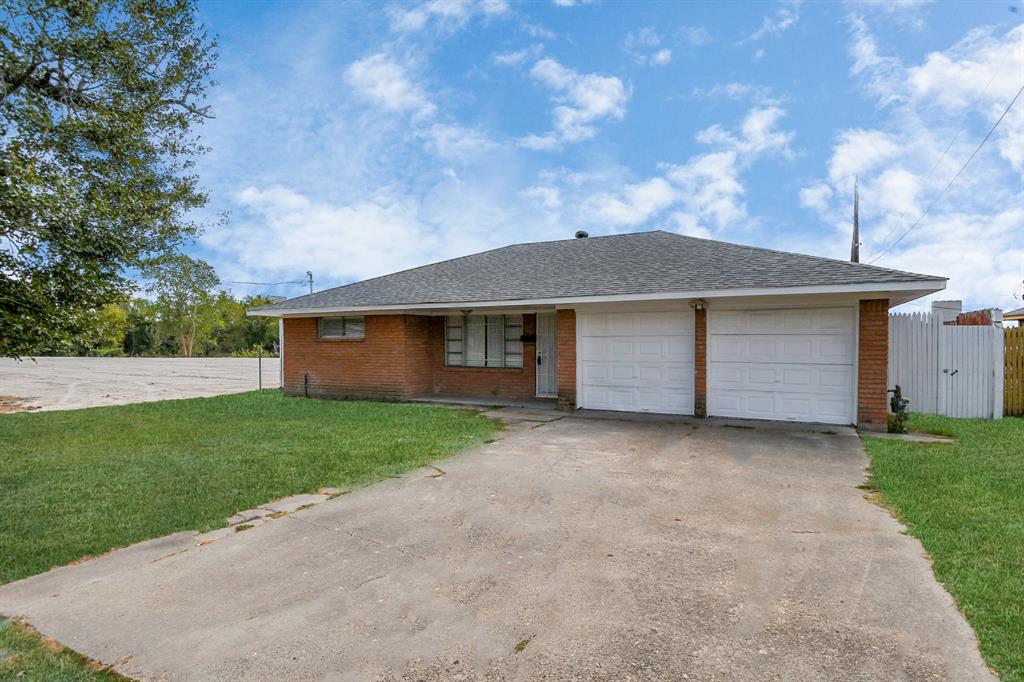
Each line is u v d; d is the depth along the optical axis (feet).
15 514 16.02
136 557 13.14
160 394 52.60
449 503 17.12
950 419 32.68
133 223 23.41
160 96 27.73
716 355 33.35
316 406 40.55
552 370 42.27
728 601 10.75
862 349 29.30
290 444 26.05
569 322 37.24
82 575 12.14
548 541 13.99
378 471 21.01
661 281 32.68
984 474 19.71
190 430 30.25
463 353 45.57
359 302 42.78
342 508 16.67
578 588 11.36
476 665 8.70
